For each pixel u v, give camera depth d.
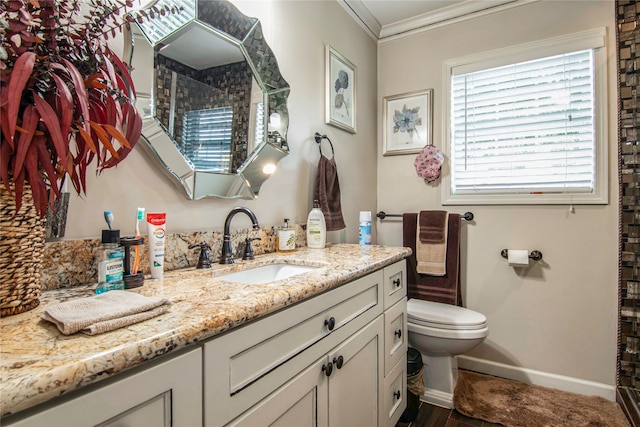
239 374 0.68
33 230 0.65
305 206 1.77
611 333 1.87
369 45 2.46
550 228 2.02
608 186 1.87
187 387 0.58
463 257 2.25
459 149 2.29
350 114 2.18
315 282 0.91
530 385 2.03
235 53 1.33
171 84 1.09
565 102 1.99
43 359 0.44
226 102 1.29
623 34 1.83
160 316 0.62
